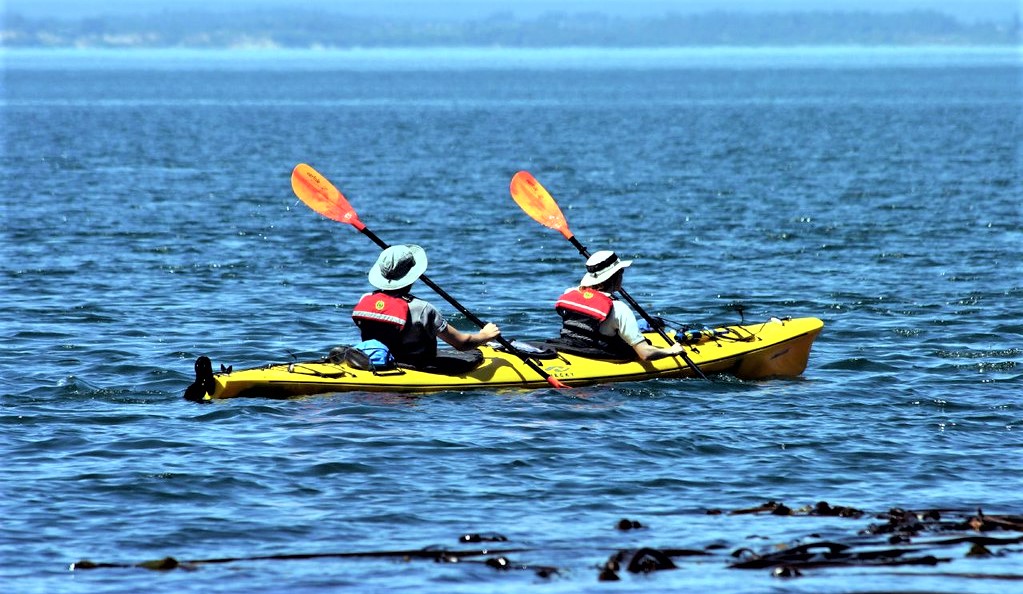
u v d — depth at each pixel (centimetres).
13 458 3522
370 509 3128
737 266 7681
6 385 4450
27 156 17350
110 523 3011
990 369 4838
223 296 6538
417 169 15700
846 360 4991
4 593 2566
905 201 11506
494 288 6938
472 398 4269
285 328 5709
